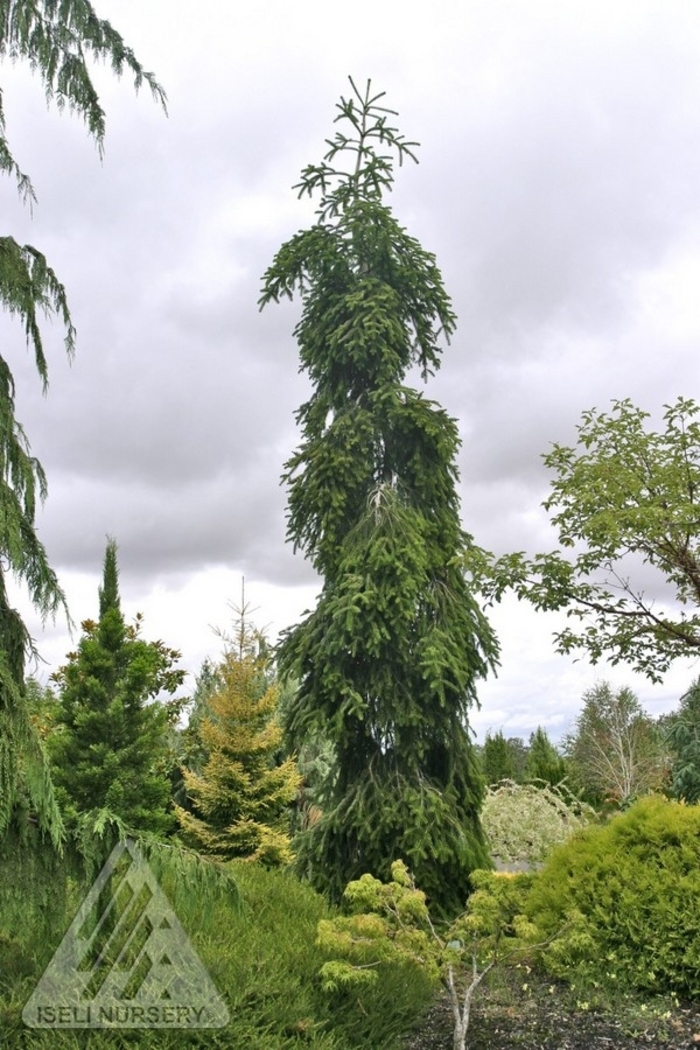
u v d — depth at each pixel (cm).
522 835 1159
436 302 942
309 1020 425
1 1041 359
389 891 525
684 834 658
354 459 870
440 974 491
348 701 795
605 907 630
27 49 475
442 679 797
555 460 861
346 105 969
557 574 834
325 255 905
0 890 395
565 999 577
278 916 614
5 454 430
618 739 2347
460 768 855
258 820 1352
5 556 428
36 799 391
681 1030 518
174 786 1548
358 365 901
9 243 453
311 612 888
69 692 1295
